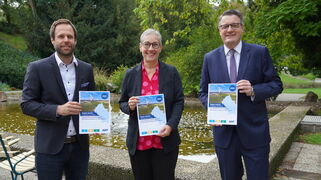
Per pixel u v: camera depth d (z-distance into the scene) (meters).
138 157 2.39
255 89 2.12
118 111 9.80
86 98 2.22
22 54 20.95
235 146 2.28
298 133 5.86
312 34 7.46
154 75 2.38
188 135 6.14
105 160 3.28
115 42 23.72
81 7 24.00
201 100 2.41
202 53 12.48
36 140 2.22
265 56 2.22
